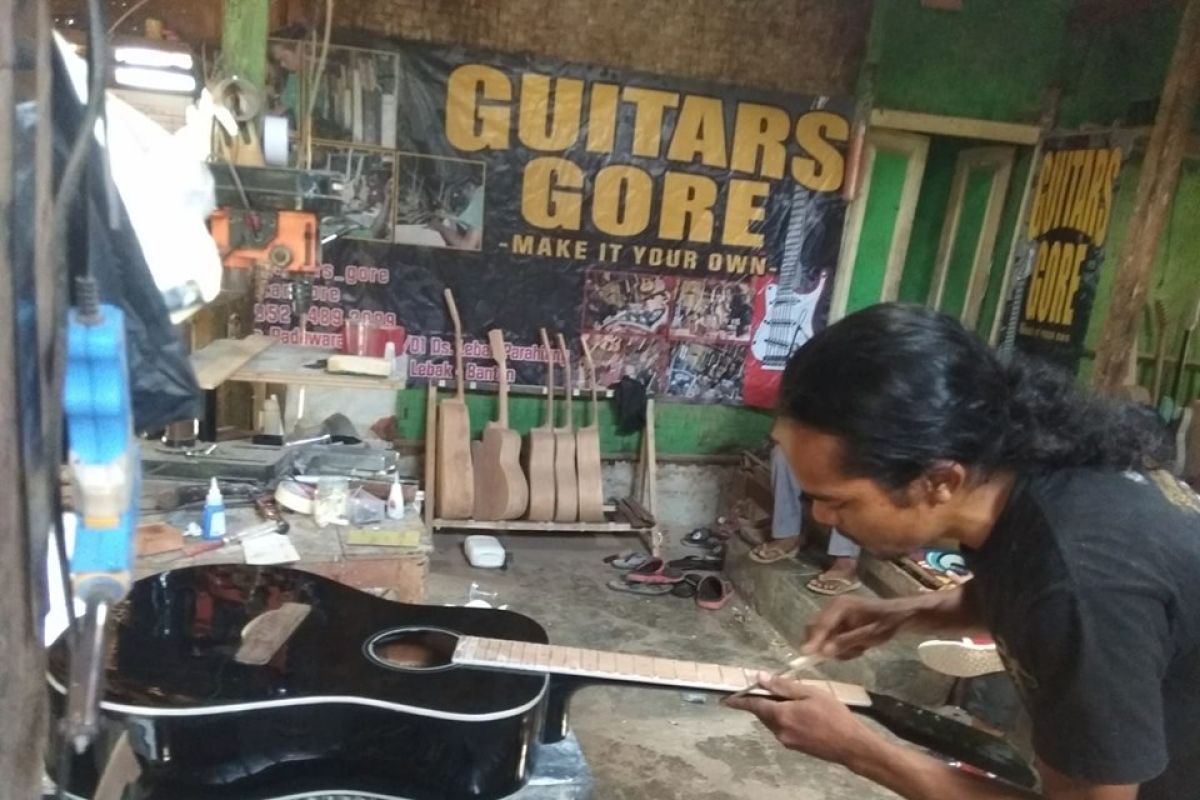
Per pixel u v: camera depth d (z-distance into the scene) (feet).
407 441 13.08
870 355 2.81
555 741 5.18
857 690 4.75
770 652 10.58
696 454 14.20
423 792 4.67
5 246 1.74
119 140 3.28
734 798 7.96
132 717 4.17
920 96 13.20
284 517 7.09
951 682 9.51
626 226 13.05
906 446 2.78
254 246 5.61
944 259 14.88
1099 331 11.97
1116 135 11.86
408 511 7.48
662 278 13.34
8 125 1.72
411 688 4.66
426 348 12.82
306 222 5.66
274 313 12.05
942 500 2.97
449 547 12.66
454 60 12.00
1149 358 11.80
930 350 2.83
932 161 14.90
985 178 14.05
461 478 12.53
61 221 1.95
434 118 12.12
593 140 12.66
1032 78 13.28
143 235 3.31
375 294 12.48
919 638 9.87
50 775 3.15
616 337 13.44
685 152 12.93
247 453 7.72
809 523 12.20
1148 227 10.36
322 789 4.54
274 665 4.75
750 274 13.57
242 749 4.44
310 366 7.04
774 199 13.34
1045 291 12.96
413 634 5.31
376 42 11.69
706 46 12.67
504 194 12.57
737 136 13.01
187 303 3.54
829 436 2.85
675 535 13.98
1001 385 2.97
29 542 1.89
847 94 13.23
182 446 7.64
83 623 2.12
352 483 7.85
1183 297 11.52
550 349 13.10
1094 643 2.74
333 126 11.82
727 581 12.39
